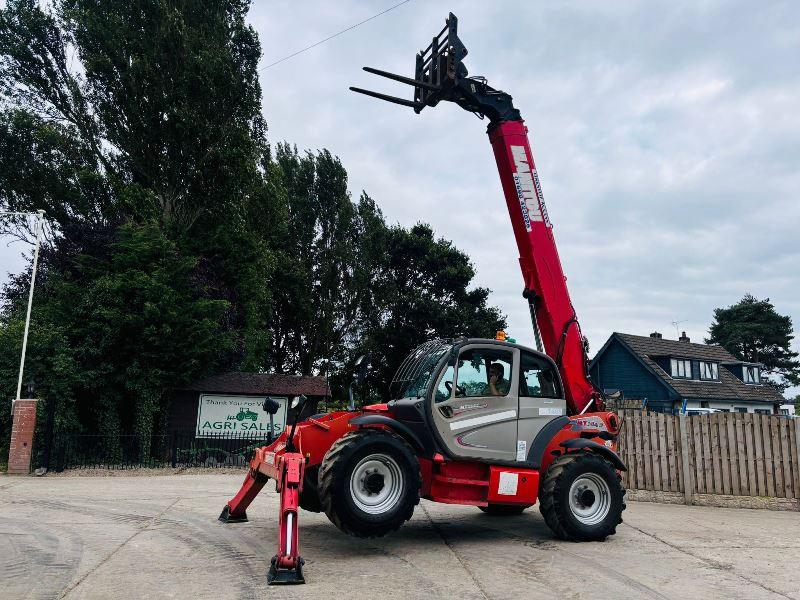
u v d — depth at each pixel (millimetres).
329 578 5297
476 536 7320
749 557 6469
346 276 34375
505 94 8789
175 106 20188
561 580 5367
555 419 7359
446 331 35531
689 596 4965
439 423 6660
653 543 7094
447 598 4758
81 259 18078
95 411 17766
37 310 17234
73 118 20594
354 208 35531
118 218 19516
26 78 20031
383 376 35125
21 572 5379
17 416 14117
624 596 4922
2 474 13891
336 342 34500
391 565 5812
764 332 63750
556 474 7062
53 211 19719
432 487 6660
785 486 10602
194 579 5184
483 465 6922
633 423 11594
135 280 17328
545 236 8492
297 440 6707
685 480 10977
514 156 8633
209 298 19812
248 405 18750
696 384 36094
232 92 21094
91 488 11391
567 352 8258
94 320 17094
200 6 22078
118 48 20016
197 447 17828
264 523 7820
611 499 7195
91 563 5711
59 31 20250
